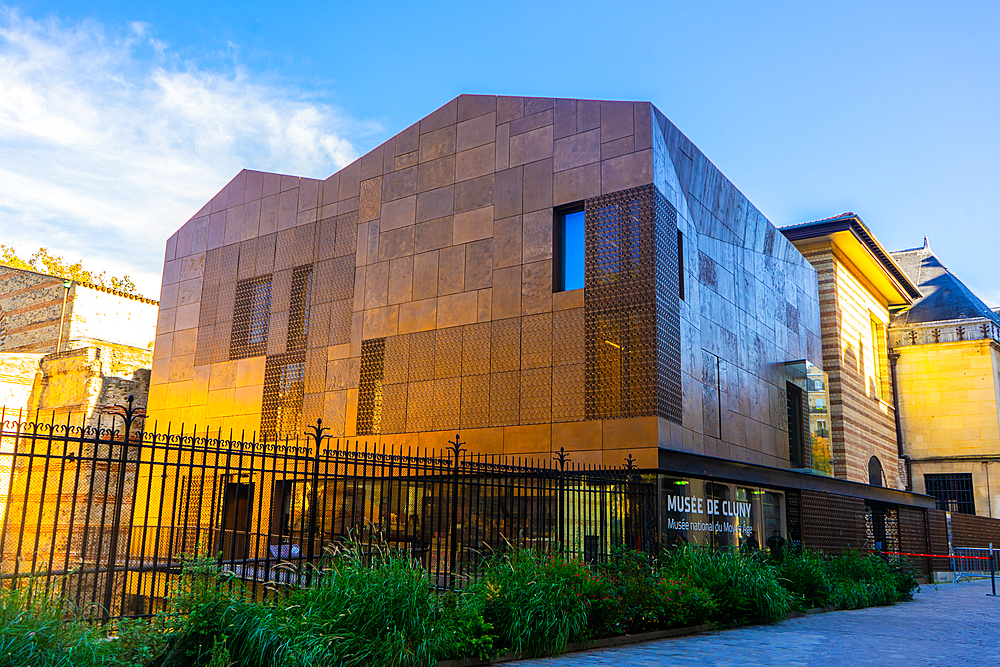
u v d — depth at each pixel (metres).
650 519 14.41
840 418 26.02
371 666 7.14
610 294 16.45
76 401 23.86
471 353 18.31
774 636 10.89
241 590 7.71
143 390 25.48
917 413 35.56
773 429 21.02
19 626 6.00
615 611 10.26
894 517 23.97
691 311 17.44
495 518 16.55
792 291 24.28
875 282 32.34
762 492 17.80
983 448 33.84
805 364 23.84
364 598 7.79
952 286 38.12
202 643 6.70
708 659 8.93
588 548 13.20
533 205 18.17
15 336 31.91
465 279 18.89
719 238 19.66
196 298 25.02
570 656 8.99
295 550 17.47
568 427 16.36
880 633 11.38
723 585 12.04
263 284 23.36
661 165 16.95
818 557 16.75
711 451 17.34
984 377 34.41
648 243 16.17
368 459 10.48
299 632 7.07
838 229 26.52
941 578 24.64
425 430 18.58
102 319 31.33
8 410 23.70
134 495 8.54
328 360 21.09
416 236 20.14
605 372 16.14
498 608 9.13
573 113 18.05
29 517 21.08
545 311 17.34
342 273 21.52
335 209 22.23
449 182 19.86
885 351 33.19
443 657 8.02
